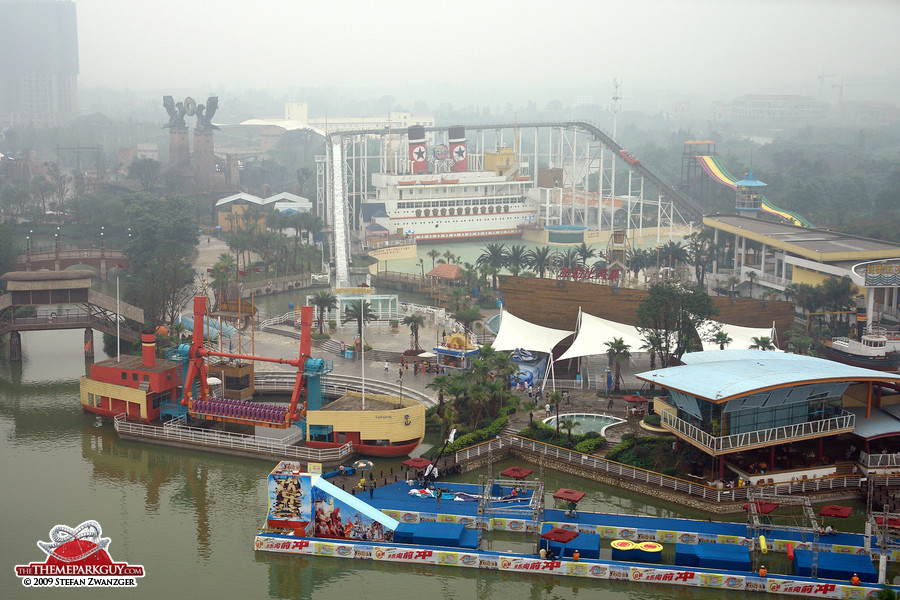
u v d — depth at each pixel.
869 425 110.75
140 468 120.69
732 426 105.25
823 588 83.81
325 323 191.75
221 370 142.25
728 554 89.19
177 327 175.88
